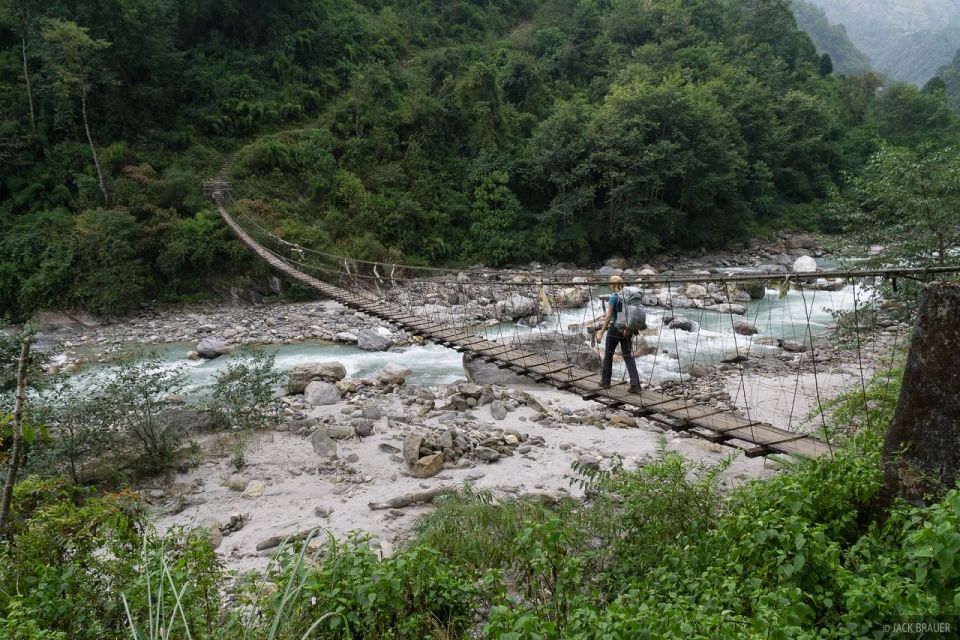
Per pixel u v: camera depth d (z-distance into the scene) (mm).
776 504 3418
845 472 3502
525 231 33125
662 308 18766
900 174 8867
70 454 7246
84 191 24938
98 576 3734
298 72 38438
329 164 32000
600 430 9250
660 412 5516
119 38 29766
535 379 6930
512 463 7996
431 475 7660
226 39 38156
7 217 23844
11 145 25141
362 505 6852
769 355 12891
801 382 10641
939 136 45938
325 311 22047
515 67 40969
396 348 16156
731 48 52031
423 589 3332
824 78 61250
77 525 3908
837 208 9727
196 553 3682
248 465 8062
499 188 32812
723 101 39656
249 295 24578
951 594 2348
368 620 3012
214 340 16812
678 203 35344
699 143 34094
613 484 4664
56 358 16500
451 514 5516
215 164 31406
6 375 7703
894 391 5105
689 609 2809
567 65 47094
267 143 31531
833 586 2803
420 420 9688
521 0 62375
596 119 32875
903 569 2631
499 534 5094
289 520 6551
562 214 32469
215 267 24969
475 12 56344
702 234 35188
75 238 22844
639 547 4062
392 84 36906
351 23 43688
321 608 3125
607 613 2703
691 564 3434
